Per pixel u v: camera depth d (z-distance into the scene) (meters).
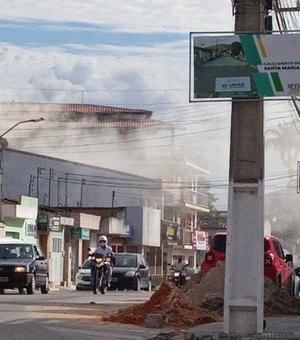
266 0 18.34
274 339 17.62
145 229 85.94
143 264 50.88
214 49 18.12
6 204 62.53
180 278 44.91
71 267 73.50
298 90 17.81
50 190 82.62
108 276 39.09
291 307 27.77
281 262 32.53
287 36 17.92
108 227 79.44
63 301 30.88
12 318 21.66
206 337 17.73
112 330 19.48
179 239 97.81
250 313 17.78
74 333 18.66
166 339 18.44
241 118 17.94
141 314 21.94
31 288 39.59
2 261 39.56
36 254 41.12
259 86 17.91
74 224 72.94
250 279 17.77
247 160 17.81
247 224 17.78
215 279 27.69
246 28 18.09
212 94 18.06
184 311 22.23
